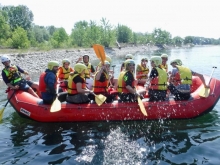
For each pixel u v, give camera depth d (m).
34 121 5.73
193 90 6.86
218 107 6.66
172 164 3.80
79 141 4.68
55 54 23.28
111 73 7.10
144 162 3.87
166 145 4.45
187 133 4.96
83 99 5.60
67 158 4.03
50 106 5.57
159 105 5.57
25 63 16.97
